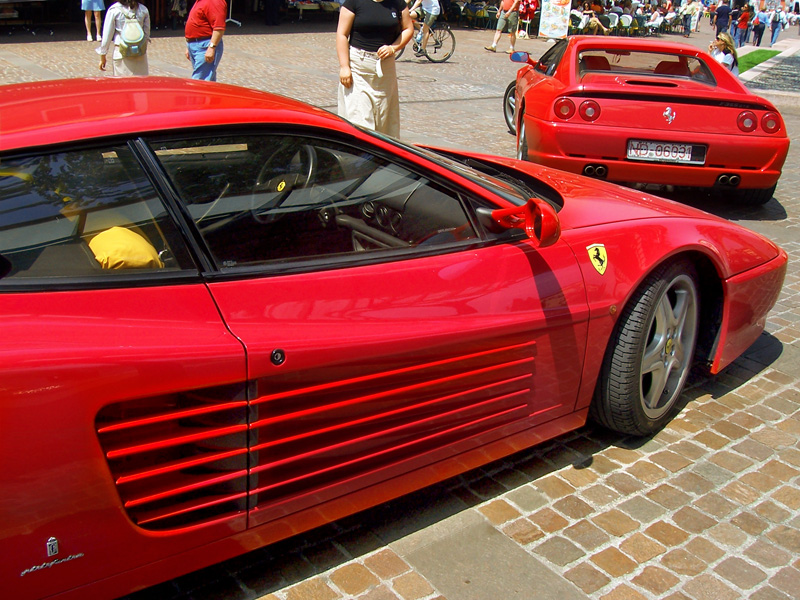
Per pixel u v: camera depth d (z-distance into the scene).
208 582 2.30
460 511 2.69
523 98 7.02
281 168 2.22
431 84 12.56
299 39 17.84
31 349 1.70
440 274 2.40
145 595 2.24
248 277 2.09
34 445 1.70
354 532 2.56
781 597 2.35
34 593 1.80
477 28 24.44
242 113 2.19
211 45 8.51
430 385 2.40
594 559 2.47
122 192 1.98
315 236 2.25
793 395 3.55
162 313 1.92
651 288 2.90
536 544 2.54
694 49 6.50
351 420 2.25
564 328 2.67
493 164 3.62
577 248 2.74
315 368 2.11
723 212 6.59
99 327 1.82
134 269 1.94
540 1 23.28
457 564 2.43
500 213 2.46
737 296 3.29
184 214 2.04
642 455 3.06
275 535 2.21
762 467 3.00
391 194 2.41
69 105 2.14
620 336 2.88
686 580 2.40
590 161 5.97
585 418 2.96
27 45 14.40
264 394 2.04
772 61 21.59
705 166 5.95
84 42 15.28
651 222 3.01
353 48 5.79
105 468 1.81
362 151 2.38
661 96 5.83
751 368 3.80
